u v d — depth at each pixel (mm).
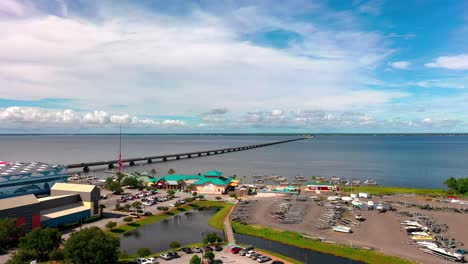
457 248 108438
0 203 108875
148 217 146375
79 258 83375
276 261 95625
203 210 167500
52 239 95625
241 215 150750
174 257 98312
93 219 138875
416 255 102438
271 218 145875
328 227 131375
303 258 101938
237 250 103812
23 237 98062
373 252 104188
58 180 185375
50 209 131750
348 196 198375
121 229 129000
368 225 135125
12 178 159625
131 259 95688
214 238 109500
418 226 130875
